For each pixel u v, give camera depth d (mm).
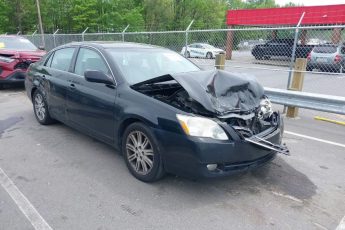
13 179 3828
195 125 3238
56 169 4102
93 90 4359
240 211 3199
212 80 3764
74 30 40094
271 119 3984
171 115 3375
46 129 5719
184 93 3684
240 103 3695
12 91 9688
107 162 4309
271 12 23562
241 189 3633
